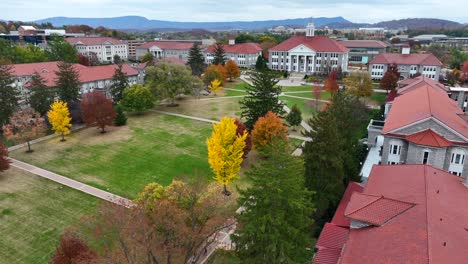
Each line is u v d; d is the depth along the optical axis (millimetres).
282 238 24328
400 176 29766
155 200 31594
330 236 28016
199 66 123125
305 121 75500
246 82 123562
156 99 83938
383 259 19828
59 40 141500
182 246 28078
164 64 86250
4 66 75125
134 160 56000
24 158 56594
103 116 67375
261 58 128875
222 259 32000
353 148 46094
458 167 39594
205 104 91438
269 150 26531
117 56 170375
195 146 61781
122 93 83438
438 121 39000
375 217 23984
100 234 27969
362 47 166375
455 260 18672
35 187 46719
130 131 70125
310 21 141000
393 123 43906
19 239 36000
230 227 36594
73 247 26703
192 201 29391
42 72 93312
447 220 22375
